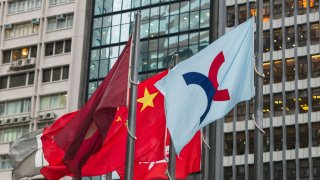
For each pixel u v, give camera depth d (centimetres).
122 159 2895
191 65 2405
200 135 3073
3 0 9800
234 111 7962
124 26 8994
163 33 8750
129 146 2331
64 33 9212
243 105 7956
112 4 9181
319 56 7950
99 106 2508
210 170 7744
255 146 2028
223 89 2322
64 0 9388
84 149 2645
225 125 7950
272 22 8269
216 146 7838
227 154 7819
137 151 2806
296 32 8138
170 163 2677
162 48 8675
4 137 8975
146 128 2838
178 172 3045
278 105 7894
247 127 7838
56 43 9244
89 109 2648
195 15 8625
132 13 9019
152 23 8869
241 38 2353
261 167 2002
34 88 9069
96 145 2645
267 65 8112
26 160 3494
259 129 2038
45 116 8781
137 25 2514
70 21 9275
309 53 7988
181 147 2323
